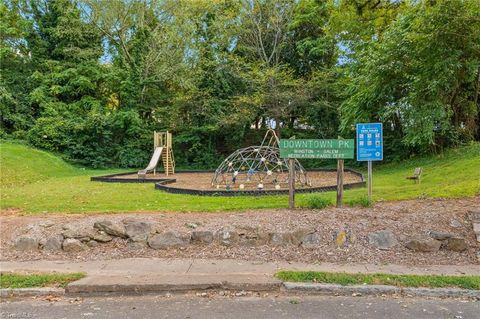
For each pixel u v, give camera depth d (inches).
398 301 177.5
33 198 416.8
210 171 900.6
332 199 354.9
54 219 305.1
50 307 176.9
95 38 1103.6
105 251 261.7
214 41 1066.1
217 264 230.5
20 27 1045.2
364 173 709.3
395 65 631.8
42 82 1040.8
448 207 288.0
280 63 1029.8
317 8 994.7
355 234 257.1
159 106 1115.9
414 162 716.0
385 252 244.5
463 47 604.1
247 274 209.2
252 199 383.6
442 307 169.9
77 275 210.4
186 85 1025.5
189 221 285.0
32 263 238.8
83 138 1027.3
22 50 1088.2
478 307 170.1
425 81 603.8
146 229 270.5
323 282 194.9
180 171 906.1
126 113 1038.4
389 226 262.5
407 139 634.2
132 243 267.1
